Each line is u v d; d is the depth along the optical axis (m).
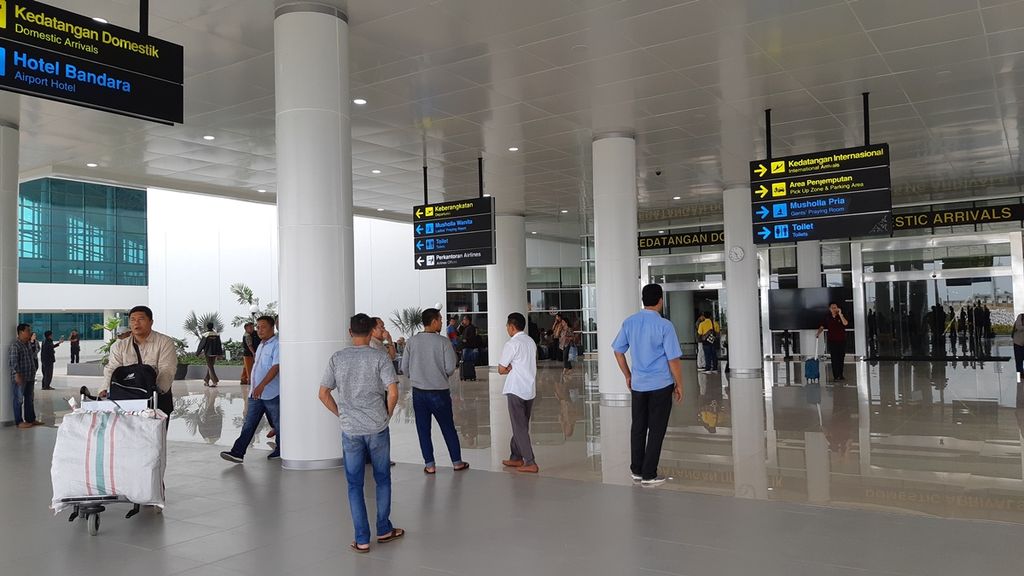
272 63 10.23
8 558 5.21
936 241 23.91
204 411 15.04
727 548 5.14
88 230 44.28
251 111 12.55
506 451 9.59
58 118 12.66
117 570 4.92
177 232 38.56
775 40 9.73
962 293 23.66
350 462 5.34
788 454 8.80
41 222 42.41
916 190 21.52
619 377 14.37
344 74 8.53
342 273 8.40
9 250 12.60
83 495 5.88
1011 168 18.34
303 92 8.27
